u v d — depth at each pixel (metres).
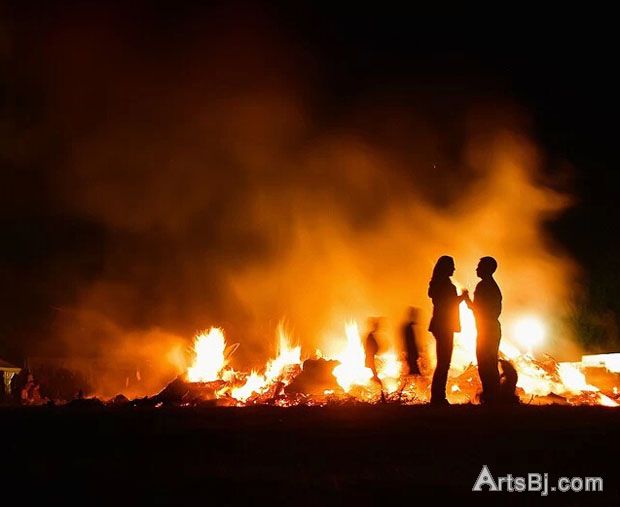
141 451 9.39
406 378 14.76
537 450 8.77
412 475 8.12
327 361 15.58
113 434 9.96
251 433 9.68
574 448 8.80
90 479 8.40
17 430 10.36
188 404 14.11
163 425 10.27
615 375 16.97
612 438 9.04
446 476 8.09
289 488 7.86
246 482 8.03
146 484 8.17
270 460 8.83
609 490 7.85
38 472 8.70
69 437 9.98
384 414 10.38
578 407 10.94
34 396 19.53
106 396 21.25
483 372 11.68
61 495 8.05
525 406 11.15
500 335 11.79
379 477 8.05
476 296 11.85
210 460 8.93
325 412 10.77
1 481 8.49
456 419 9.89
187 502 7.72
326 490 7.79
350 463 8.59
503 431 9.31
